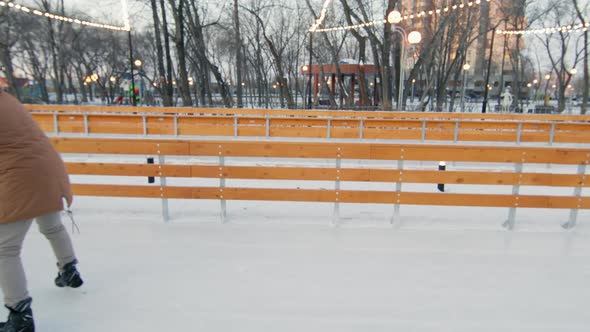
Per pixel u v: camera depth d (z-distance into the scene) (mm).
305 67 27438
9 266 2176
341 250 3520
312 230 4004
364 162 8445
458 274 3105
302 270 3127
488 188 6266
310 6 23188
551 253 3525
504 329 2410
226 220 4266
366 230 4023
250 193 4109
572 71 32969
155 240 3689
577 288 2916
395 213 4109
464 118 11625
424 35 29891
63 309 2562
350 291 2820
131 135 10805
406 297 2756
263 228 4043
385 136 10102
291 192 4090
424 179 4039
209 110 12273
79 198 5078
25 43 34031
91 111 12562
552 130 9781
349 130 10352
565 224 4203
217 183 6320
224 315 2510
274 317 2494
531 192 6141
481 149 4016
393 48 27594
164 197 4137
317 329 2377
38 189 2211
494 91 56625
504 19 30531
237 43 23328
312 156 4047
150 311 2547
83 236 3762
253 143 4035
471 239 3830
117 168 4094
